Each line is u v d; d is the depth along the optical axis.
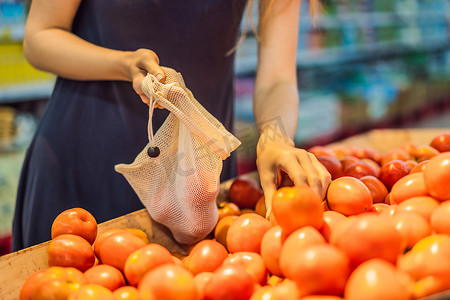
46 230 1.31
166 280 0.65
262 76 1.34
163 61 1.29
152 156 0.94
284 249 0.74
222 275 0.72
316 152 1.26
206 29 1.30
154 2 1.23
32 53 1.23
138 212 1.06
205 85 1.37
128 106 1.28
